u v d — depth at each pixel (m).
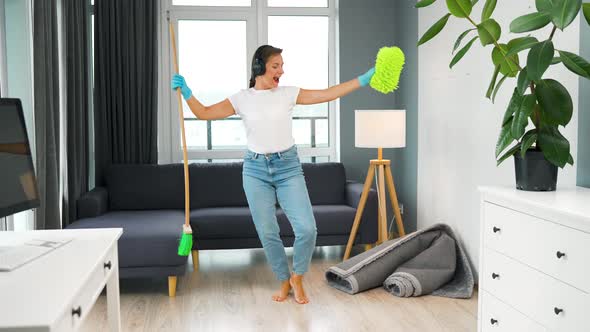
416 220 5.29
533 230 2.36
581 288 2.08
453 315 3.52
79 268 1.77
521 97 2.55
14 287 1.58
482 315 2.81
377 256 4.08
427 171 4.98
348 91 3.71
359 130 4.68
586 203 2.29
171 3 5.62
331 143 5.88
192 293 4.00
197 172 5.21
